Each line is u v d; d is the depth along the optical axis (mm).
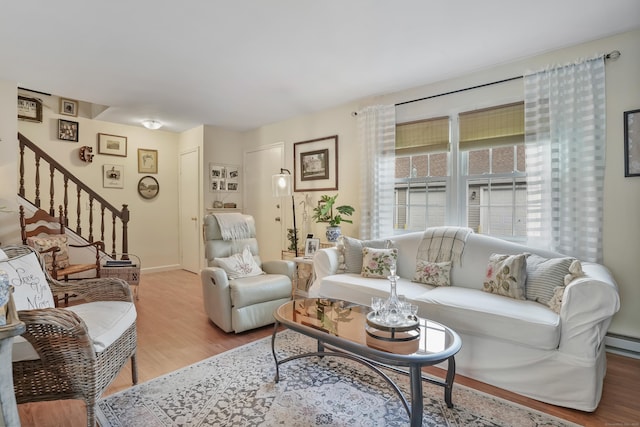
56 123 4684
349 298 2922
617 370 2301
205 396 1996
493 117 3184
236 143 5770
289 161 4992
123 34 2564
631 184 2541
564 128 2754
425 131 3619
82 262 4055
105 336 1688
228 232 3525
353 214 4195
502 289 2457
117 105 4305
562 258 2400
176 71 3258
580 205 2686
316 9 2244
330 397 1989
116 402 1929
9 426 1267
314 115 4629
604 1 2158
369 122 3910
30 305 1845
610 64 2613
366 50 2838
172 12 2271
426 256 3100
